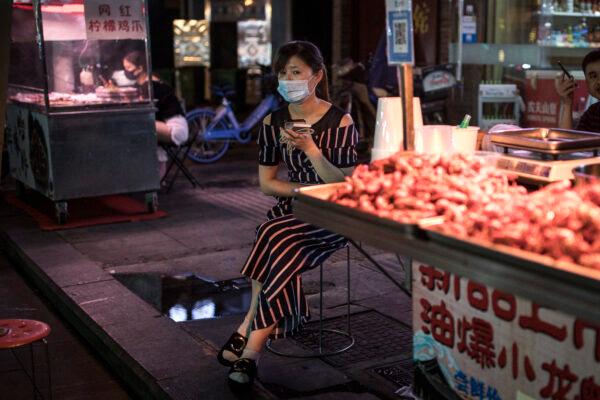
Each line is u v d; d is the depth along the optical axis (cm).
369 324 449
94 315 468
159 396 366
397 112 338
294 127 346
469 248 214
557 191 244
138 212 728
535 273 195
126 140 698
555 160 288
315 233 351
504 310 244
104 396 400
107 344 433
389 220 242
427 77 929
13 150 779
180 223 698
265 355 405
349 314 426
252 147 1149
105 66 682
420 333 290
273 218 380
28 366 437
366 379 373
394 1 300
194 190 842
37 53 669
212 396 355
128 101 696
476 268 212
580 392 220
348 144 368
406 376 375
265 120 379
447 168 276
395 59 305
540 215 227
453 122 940
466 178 268
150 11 1662
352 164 371
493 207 236
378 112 343
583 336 217
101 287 520
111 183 698
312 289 512
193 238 649
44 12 650
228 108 1038
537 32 873
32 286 579
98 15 670
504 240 214
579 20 918
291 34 1475
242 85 1661
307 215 286
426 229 231
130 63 691
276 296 349
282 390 362
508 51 885
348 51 1260
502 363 248
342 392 358
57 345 469
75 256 595
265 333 358
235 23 1678
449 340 273
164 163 829
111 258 595
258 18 1667
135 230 675
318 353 405
